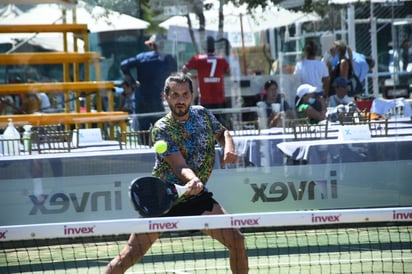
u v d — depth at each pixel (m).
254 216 8.72
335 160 17.11
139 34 17.89
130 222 8.66
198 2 17.92
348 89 17.92
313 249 14.48
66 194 16.55
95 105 17.91
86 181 16.58
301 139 17.20
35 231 8.64
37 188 16.48
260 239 15.71
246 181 16.95
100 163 16.59
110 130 17.36
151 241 9.10
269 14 18.11
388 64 18.03
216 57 17.84
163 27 17.84
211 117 9.74
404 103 17.67
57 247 15.62
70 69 18.39
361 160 17.16
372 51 18.05
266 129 17.58
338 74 17.91
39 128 16.94
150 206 9.08
